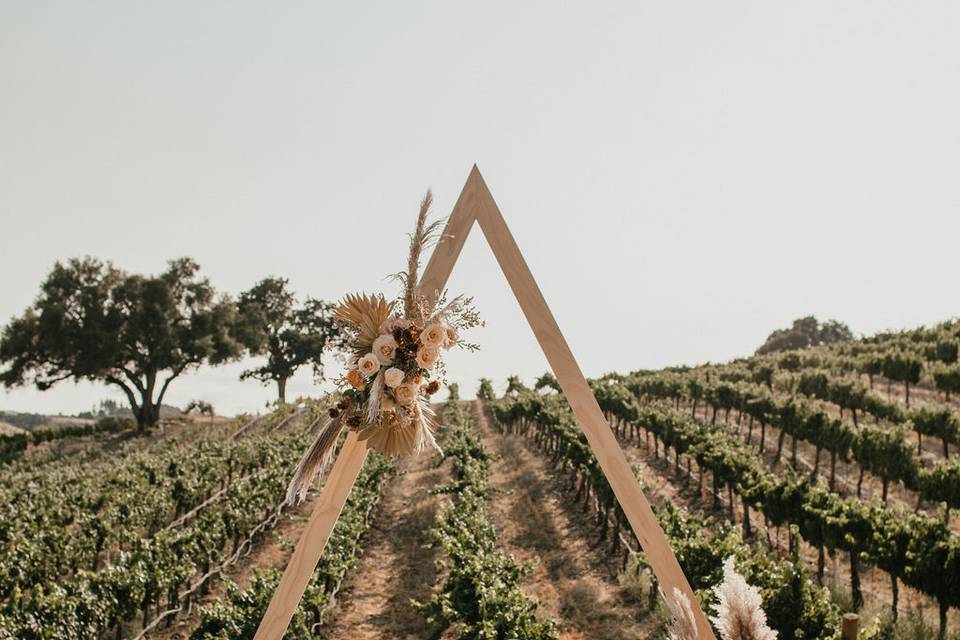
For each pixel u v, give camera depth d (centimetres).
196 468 2234
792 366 3198
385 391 457
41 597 1008
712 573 963
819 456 1853
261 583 1031
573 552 1462
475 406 4178
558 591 1257
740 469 1505
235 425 4359
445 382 476
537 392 3522
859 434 1539
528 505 1842
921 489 1358
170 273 5025
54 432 4822
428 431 476
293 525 1825
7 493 2167
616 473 484
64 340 4469
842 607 1052
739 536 1095
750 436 2206
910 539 980
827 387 2284
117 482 2130
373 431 461
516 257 498
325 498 479
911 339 3212
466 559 1118
